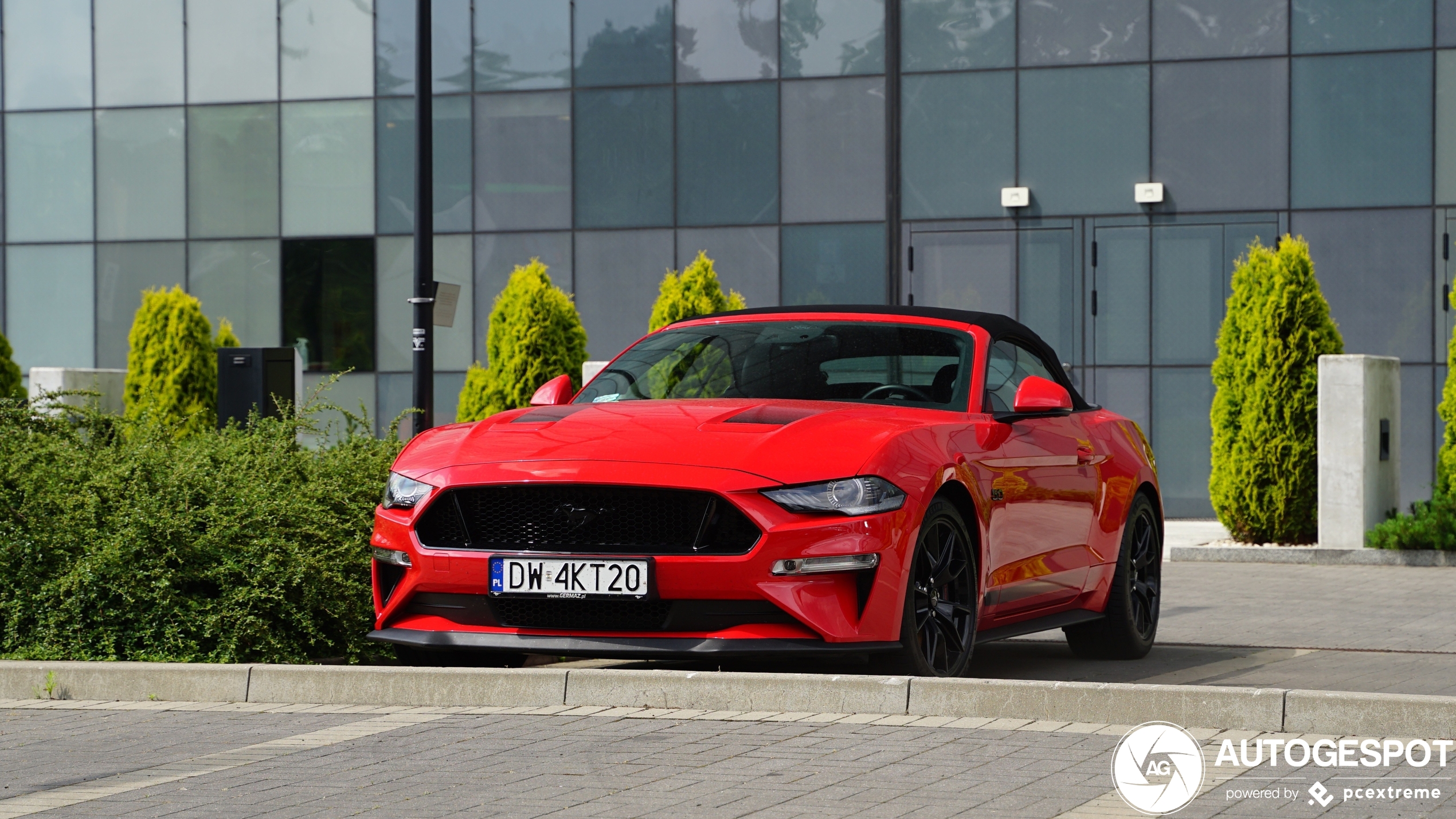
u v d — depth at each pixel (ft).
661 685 19.94
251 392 41.50
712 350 23.93
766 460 19.56
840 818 14.14
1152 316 56.95
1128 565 25.64
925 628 20.51
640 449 19.84
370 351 62.54
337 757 17.15
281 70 63.36
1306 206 55.72
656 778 15.81
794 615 19.07
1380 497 45.29
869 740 17.67
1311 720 18.04
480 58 61.67
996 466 21.84
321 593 24.76
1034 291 57.88
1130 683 23.24
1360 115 55.31
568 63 61.00
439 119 62.03
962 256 58.34
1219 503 45.93
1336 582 38.96
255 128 63.57
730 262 59.93
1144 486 26.68
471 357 61.77
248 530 24.80
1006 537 22.03
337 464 27.32
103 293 64.85
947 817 14.17
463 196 61.82
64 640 23.71
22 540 24.52
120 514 24.56
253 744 18.01
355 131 62.69
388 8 62.44
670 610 19.35
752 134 59.72
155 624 23.77
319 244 63.00
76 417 28.76
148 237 64.39
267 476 26.66
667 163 60.29
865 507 19.40
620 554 19.35
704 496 19.33
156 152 64.39
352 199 62.80
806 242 59.36
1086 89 57.41
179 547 24.30
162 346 61.21
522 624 19.99
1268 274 45.32
